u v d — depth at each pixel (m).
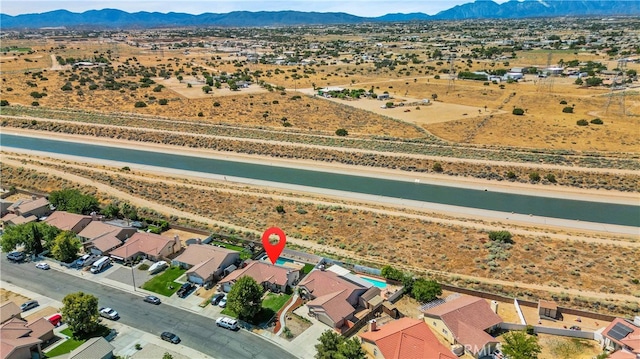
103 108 197.38
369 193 118.38
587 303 69.44
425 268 80.69
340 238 91.75
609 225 100.25
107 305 67.62
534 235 93.00
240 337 61.09
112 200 107.69
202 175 130.75
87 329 60.62
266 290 71.25
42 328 59.50
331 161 140.25
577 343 59.91
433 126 170.38
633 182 118.62
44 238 82.62
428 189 120.50
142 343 59.78
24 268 77.44
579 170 125.25
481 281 75.81
